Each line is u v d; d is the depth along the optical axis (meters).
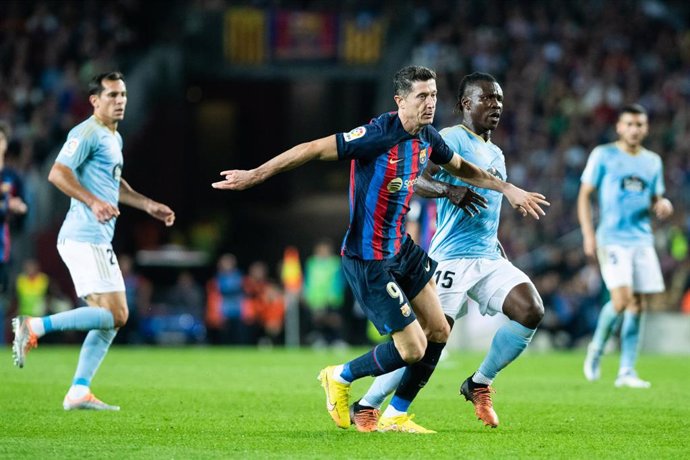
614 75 102.81
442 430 26.05
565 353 63.59
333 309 74.94
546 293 72.06
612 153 39.72
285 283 81.12
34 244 77.75
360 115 134.12
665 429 26.33
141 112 101.56
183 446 22.77
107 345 29.94
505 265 27.64
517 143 96.44
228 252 111.62
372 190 24.03
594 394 35.41
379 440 23.88
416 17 114.81
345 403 25.30
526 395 34.94
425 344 24.36
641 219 39.75
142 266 92.25
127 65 105.38
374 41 113.12
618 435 25.19
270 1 114.94
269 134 133.25
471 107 28.36
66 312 29.22
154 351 60.66
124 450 22.09
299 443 23.33
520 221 83.94
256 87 131.75
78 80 97.00
